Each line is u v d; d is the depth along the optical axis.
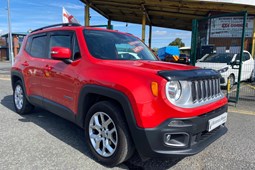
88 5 16.06
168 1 13.72
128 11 18.28
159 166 3.29
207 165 3.34
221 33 11.05
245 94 8.75
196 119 2.82
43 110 5.95
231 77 9.40
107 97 3.23
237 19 11.09
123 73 3.04
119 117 3.02
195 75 3.01
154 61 4.02
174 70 2.98
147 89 2.79
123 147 3.03
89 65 3.49
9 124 4.83
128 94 2.87
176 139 2.82
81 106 3.54
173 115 2.70
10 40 24.17
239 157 3.61
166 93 2.72
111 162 3.15
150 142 2.74
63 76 3.89
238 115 6.02
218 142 4.20
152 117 2.73
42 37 4.87
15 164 3.19
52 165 3.20
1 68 19.45
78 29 4.04
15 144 3.84
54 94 4.20
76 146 3.84
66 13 11.38
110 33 4.42
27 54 5.29
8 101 7.00
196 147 2.90
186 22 21.73
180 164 3.36
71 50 3.94
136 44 4.59
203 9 14.73
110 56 3.79
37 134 4.31
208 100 3.22
